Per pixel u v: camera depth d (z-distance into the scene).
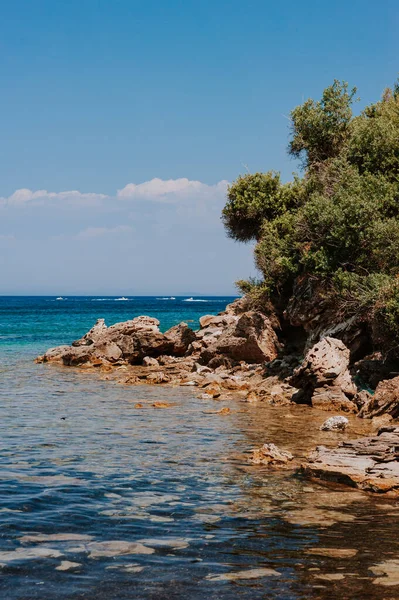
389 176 34.28
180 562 8.41
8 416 21.59
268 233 38.78
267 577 7.90
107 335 45.66
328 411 23.94
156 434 18.58
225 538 9.45
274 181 43.00
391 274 30.14
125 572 8.03
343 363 26.12
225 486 12.67
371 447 14.20
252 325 37.53
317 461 14.04
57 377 36.03
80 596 7.27
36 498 11.42
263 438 18.17
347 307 30.48
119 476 13.32
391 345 27.67
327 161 39.56
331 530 9.90
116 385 32.22
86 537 9.38
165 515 10.61
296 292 35.19
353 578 7.89
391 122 36.75
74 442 17.11
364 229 31.41
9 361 46.84
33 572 7.98
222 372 35.06
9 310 160.38
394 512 10.98
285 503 11.48
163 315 126.25
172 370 38.69
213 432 19.05
